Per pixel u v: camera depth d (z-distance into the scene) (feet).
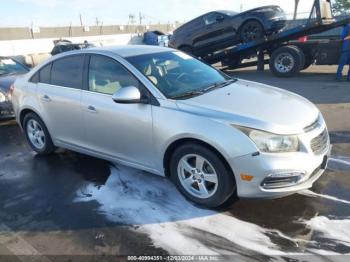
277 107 11.35
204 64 15.42
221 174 10.74
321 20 34.19
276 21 38.75
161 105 11.69
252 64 43.45
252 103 11.51
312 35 39.60
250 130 10.18
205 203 11.43
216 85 13.39
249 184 10.29
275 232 10.19
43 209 12.16
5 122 24.18
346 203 11.41
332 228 10.19
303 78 36.50
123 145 13.07
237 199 11.83
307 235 9.96
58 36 137.80
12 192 13.57
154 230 10.59
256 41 39.19
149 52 14.25
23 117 17.52
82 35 145.59
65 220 11.37
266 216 10.95
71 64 14.79
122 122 12.65
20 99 16.99
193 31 44.52
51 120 15.66
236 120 10.41
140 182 13.60
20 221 11.51
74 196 12.91
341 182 12.80
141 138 12.30
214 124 10.54
